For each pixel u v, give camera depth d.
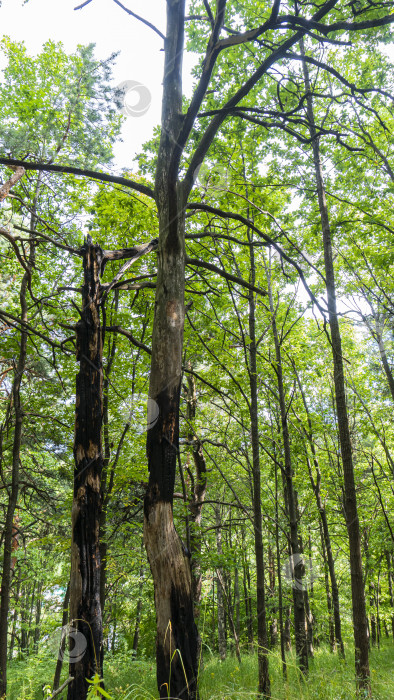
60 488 12.43
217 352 8.70
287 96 6.44
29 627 12.95
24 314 7.85
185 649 2.75
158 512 2.96
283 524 10.69
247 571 15.80
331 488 12.23
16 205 8.15
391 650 13.55
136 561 8.18
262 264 8.57
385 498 13.28
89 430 3.83
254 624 16.17
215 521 14.79
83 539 3.59
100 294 4.28
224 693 3.87
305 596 11.27
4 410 10.54
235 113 3.98
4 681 7.29
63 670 9.62
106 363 8.73
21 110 6.94
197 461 11.43
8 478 10.54
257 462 7.26
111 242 8.56
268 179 7.19
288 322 10.74
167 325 3.25
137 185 4.27
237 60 6.31
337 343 6.99
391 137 7.15
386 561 15.30
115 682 8.94
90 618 3.45
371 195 7.89
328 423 12.09
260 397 10.35
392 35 4.41
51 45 7.55
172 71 3.60
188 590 2.90
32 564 11.39
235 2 6.09
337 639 10.93
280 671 7.31
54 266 9.49
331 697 4.32
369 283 9.03
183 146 3.09
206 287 8.20
